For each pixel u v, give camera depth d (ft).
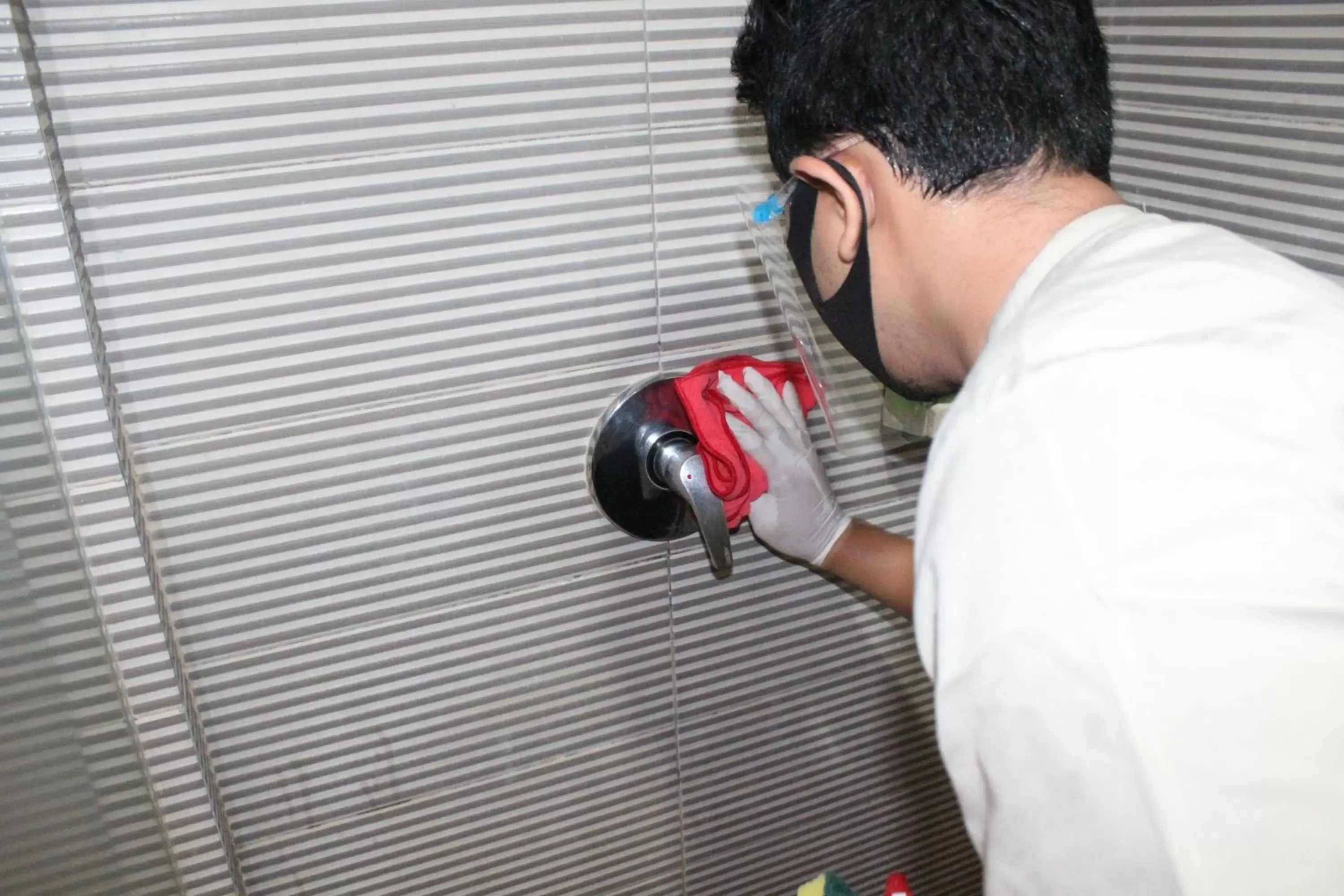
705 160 2.97
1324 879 1.43
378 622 3.10
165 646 2.77
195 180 2.49
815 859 4.20
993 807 1.68
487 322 2.89
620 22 2.74
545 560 3.23
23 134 2.21
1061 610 1.56
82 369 2.43
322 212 2.62
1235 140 2.94
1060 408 1.67
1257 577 1.51
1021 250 2.03
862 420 3.48
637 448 3.15
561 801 3.61
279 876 3.29
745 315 3.20
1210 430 1.60
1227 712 1.47
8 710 2.20
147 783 2.87
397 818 3.38
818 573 3.66
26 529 2.29
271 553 2.90
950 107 1.99
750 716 3.80
